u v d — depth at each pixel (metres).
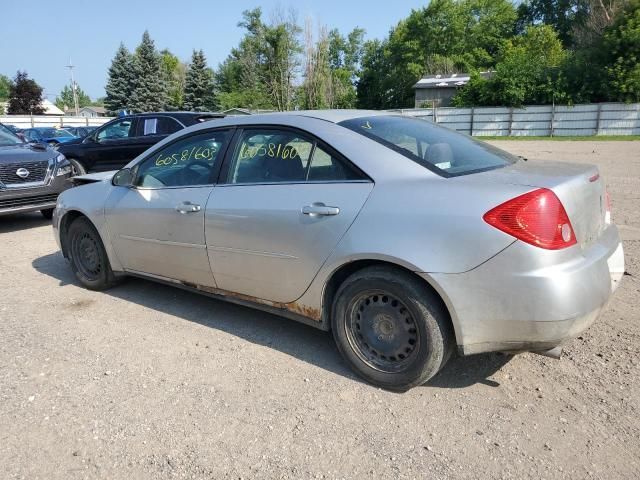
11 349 3.74
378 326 3.14
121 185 4.47
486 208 2.71
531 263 2.62
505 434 2.72
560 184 2.76
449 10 54.22
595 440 2.65
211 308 4.50
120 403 3.06
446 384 3.21
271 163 3.59
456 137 3.75
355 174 3.19
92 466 2.55
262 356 3.62
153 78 66.38
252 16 52.53
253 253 3.56
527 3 60.81
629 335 3.74
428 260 2.81
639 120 30.61
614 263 3.10
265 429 2.80
